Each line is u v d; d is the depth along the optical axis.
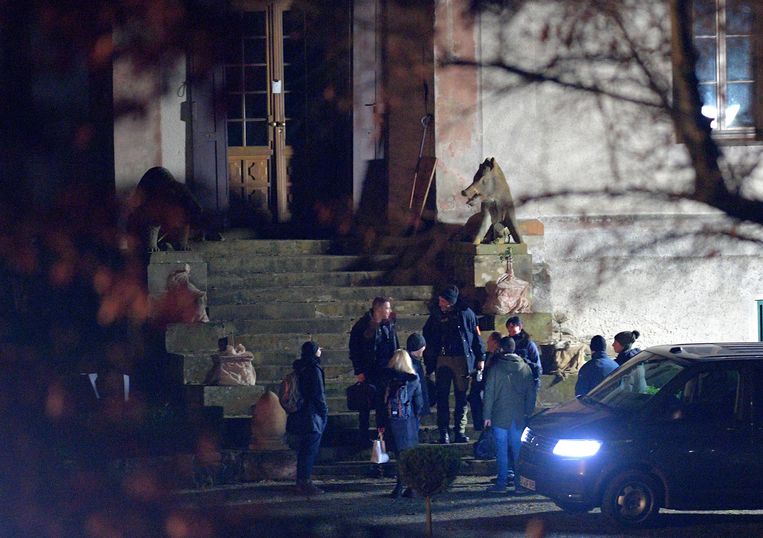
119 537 35.53
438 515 38.22
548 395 49.41
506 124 54.94
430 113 55.78
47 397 46.31
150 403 47.69
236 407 46.66
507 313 51.88
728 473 36.56
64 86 53.47
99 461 42.22
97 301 52.16
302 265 55.31
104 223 53.72
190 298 50.41
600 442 36.56
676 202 33.41
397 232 56.78
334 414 46.69
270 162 60.59
